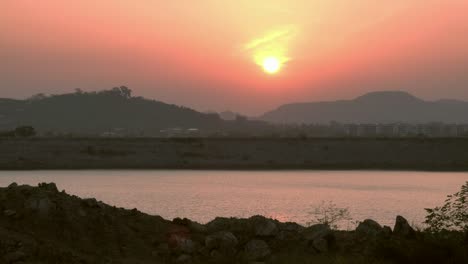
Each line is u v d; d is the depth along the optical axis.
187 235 19.48
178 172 148.88
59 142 175.75
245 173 145.88
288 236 19.53
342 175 138.88
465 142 175.12
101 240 17.75
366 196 84.12
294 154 174.88
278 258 17.98
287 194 86.06
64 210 18.00
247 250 18.52
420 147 175.62
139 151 173.50
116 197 79.31
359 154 173.62
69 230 17.53
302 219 54.38
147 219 20.03
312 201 76.00
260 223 19.70
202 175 136.62
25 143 171.25
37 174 137.62
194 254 18.31
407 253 17.50
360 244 19.38
